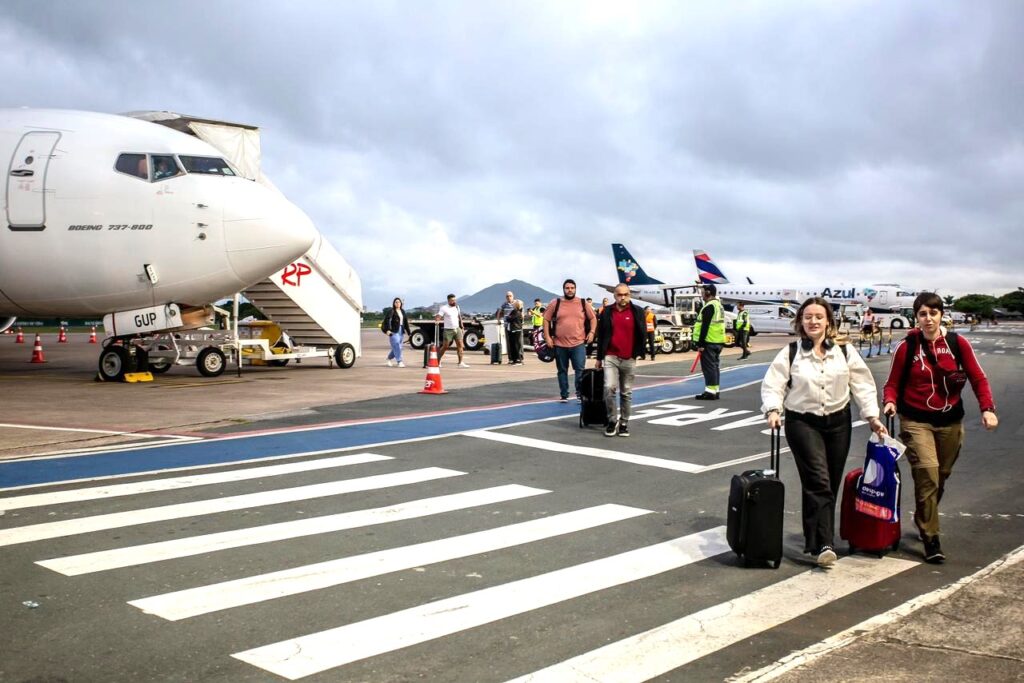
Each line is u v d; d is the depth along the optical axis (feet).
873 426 18.43
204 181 55.83
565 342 45.98
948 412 18.89
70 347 121.60
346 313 74.74
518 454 30.94
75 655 12.96
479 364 83.41
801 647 13.64
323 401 46.68
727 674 12.55
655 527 21.21
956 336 18.86
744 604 15.72
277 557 18.20
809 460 18.35
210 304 61.98
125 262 55.16
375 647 13.47
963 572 17.85
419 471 27.68
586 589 16.47
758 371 72.95
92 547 18.71
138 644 13.43
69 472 26.84
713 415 42.32
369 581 16.74
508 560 18.28
